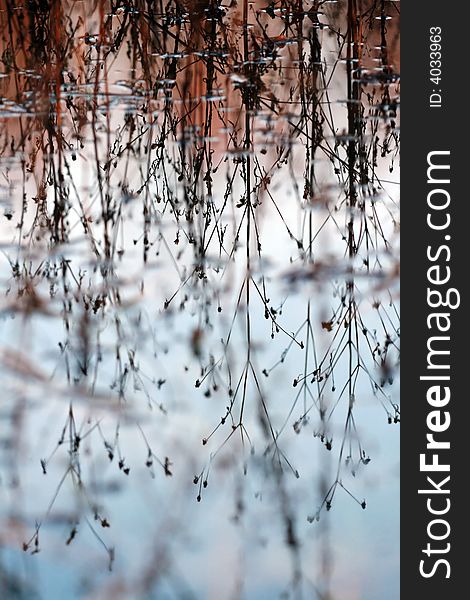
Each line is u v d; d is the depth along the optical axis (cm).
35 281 204
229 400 175
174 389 178
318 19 209
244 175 189
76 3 202
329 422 167
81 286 196
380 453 158
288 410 173
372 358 190
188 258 235
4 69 198
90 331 177
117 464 153
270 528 134
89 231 178
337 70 219
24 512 138
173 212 203
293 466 153
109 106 185
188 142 192
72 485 146
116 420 167
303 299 207
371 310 211
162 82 195
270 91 192
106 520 135
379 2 214
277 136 193
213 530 133
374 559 128
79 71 203
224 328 203
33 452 155
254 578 122
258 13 196
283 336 202
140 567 123
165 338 196
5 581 119
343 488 142
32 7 186
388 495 145
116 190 196
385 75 191
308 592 119
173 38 198
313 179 192
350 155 181
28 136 191
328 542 131
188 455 156
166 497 143
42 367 182
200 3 191
